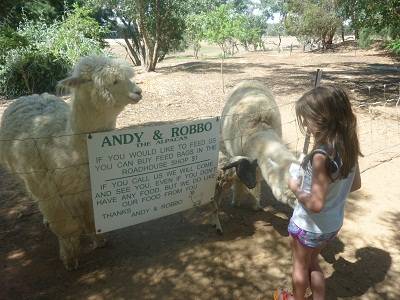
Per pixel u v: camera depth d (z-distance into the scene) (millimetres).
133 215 1996
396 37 6875
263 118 2342
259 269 2010
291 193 1811
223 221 2482
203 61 12727
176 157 2023
